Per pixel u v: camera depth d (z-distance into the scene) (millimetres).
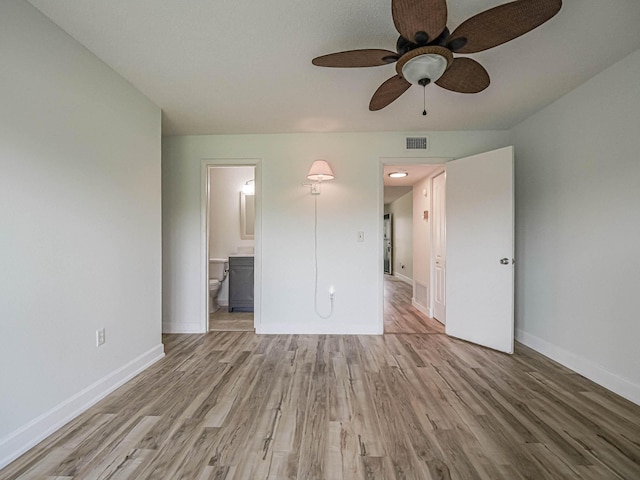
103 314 2115
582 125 2414
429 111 2916
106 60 2098
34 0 1562
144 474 1393
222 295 4945
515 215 3266
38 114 1646
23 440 1544
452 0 1578
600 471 1422
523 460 1490
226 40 1883
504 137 3424
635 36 1844
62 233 1796
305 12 1646
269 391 2174
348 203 3516
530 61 2104
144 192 2586
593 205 2324
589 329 2361
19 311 1545
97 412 1900
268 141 3543
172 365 2633
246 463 1467
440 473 1406
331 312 3537
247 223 4961
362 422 1803
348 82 2381
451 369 2549
